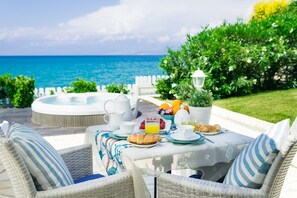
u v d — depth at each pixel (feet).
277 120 20.94
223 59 28.35
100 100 27.66
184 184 6.88
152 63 162.40
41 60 187.83
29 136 7.06
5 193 11.16
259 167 6.43
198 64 28.71
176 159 8.02
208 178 8.63
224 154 8.52
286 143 6.05
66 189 6.75
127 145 8.27
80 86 30.30
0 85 27.84
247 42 31.12
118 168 8.38
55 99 26.55
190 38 31.09
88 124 20.54
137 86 33.37
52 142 17.49
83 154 9.20
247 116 21.50
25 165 6.45
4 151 6.31
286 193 11.14
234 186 6.61
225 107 25.30
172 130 9.67
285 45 30.71
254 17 52.60
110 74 109.29
